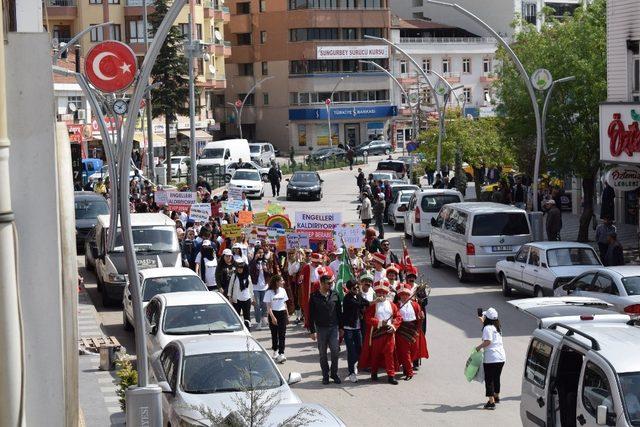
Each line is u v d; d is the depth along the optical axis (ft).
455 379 69.51
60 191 30.37
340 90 386.11
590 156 130.62
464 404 62.95
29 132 28.02
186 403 50.75
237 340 56.65
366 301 72.23
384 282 69.21
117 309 98.37
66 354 29.32
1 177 25.99
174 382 53.31
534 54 137.18
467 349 78.69
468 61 406.82
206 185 185.88
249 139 396.37
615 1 124.77
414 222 143.54
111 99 104.99
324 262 86.17
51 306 28.17
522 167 156.15
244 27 389.80
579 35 134.41
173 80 253.44
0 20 25.80
